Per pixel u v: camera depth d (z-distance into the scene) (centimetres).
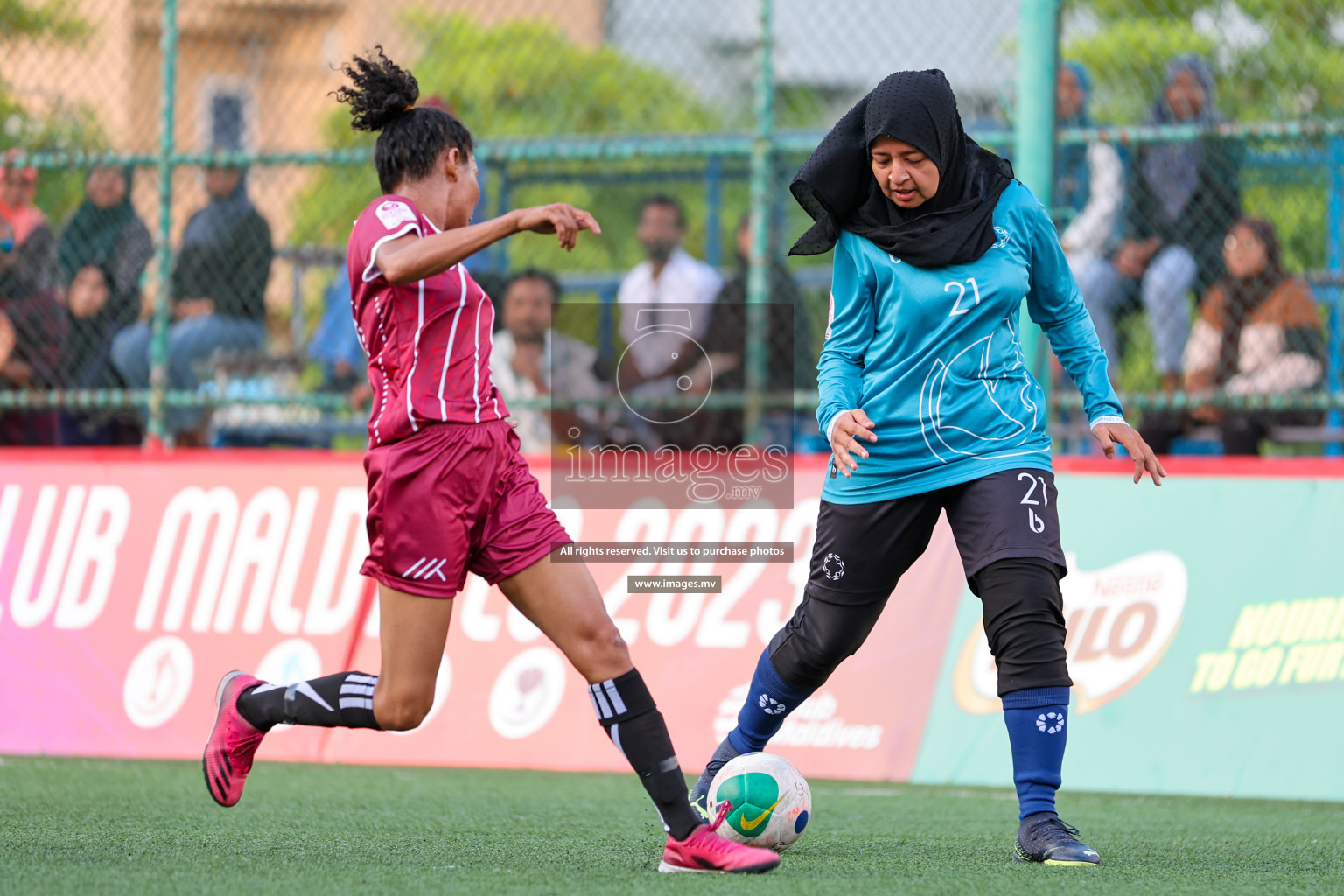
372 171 2358
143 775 1452
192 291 1930
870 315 1000
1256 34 1878
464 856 975
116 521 1675
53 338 1919
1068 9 2019
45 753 1609
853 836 1117
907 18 1917
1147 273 1853
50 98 2116
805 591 1035
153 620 1636
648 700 896
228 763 988
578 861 952
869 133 959
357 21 3231
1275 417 1878
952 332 969
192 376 1916
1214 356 1831
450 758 1546
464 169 916
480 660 1573
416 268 834
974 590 988
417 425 872
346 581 1600
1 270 1920
